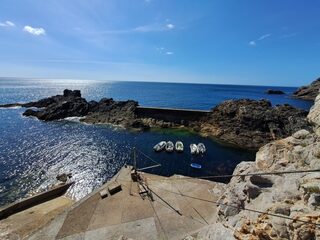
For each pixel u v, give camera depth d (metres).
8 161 30.20
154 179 12.81
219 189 11.59
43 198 19.39
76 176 26.50
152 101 99.75
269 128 40.50
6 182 24.58
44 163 29.89
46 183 24.58
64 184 23.61
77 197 21.88
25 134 43.16
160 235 8.62
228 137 40.09
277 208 4.68
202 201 10.66
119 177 13.03
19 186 23.80
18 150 34.38
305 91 118.56
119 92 157.50
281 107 47.00
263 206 5.49
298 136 7.15
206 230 6.80
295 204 4.64
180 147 35.09
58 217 9.74
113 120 52.12
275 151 7.21
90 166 29.39
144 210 10.09
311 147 6.14
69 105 61.00
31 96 120.69
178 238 8.38
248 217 5.56
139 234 8.69
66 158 31.75
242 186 6.87
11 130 46.06
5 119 57.00
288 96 132.50
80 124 51.59
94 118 55.06
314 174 5.15
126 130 46.16
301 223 3.91
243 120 42.88
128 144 37.75
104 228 9.05
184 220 9.37
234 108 47.06
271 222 4.44
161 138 41.12
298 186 5.19
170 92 157.62
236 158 32.34
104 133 44.03
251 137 39.03
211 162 31.00
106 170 28.33
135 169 13.00
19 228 13.98
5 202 20.84
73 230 8.98
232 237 5.15
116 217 9.66
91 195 11.27
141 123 48.38
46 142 38.44
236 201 6.62
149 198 10.96
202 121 48.31
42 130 46.25
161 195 11.22
